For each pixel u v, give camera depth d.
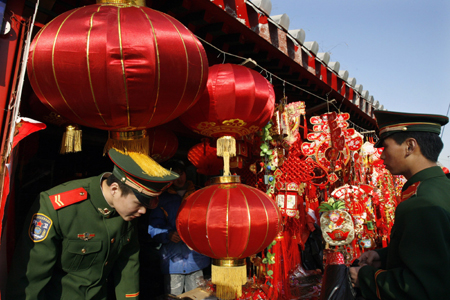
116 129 1.20
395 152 1.25
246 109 1.51
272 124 2.16
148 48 0.98
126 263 1.53
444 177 1.14
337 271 1.31
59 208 1.23
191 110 1.54
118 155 1.22
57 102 1.05
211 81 1.49
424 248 0.97
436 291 0.91
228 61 2.60
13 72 1.13
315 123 2.57
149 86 1.01
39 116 1.48
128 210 1.27
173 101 1.10
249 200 1.41
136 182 1.21
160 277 3.05
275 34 2.36
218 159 2.10
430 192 1.07
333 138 2.44
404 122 1.23
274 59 2.59
